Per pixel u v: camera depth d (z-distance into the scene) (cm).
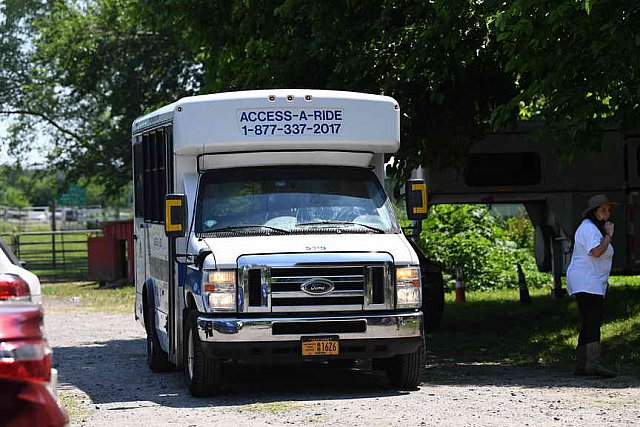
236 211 1339
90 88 3997
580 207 2475
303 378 1471
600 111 1541
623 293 2444
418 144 1858
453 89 1870
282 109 1350
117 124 4134
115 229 3734
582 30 1466
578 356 1450
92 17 3991
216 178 1365
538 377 1455
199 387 1302
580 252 1437
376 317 1253
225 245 1271
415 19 1786
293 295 1245
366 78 1809
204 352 1260
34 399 603
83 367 1677
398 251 1280
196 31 2053
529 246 3469
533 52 1529
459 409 1177
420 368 1316
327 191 1366
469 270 3105
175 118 1347
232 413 1180
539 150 2466
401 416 1131
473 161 2466
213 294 1241
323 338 1243
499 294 2948
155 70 3912
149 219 1609
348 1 1747
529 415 1135
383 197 1384
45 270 4619
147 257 1627
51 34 4053
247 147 1351
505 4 1530
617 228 2467
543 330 1998
